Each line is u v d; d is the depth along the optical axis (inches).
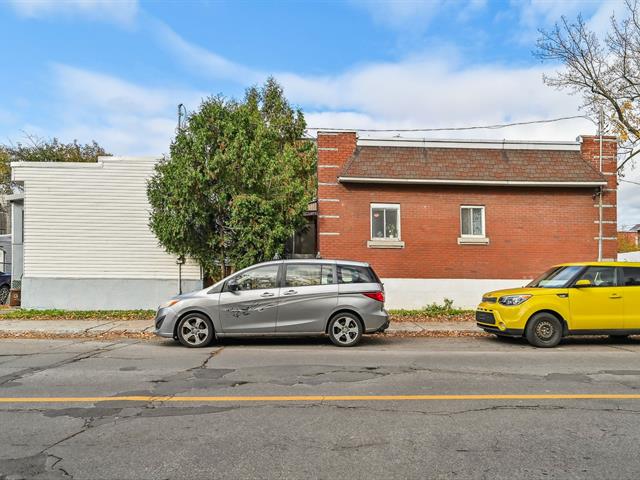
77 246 622.5
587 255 654.5
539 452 176.2
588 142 668.1
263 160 563.8
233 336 408.5
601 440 188.1
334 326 410.9
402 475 157.1
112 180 626.5
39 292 616.1
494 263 645.9
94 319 562.6
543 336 413.4
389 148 650.2
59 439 187.3
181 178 544.1
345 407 228.7
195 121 561.9
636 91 877.2
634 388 266.7
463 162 645.9
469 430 198.4
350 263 424.5
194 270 637.3
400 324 539.2
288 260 421.7
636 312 418.0
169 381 278.7
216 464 164.9
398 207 642.8
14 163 614.9
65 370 308.7
